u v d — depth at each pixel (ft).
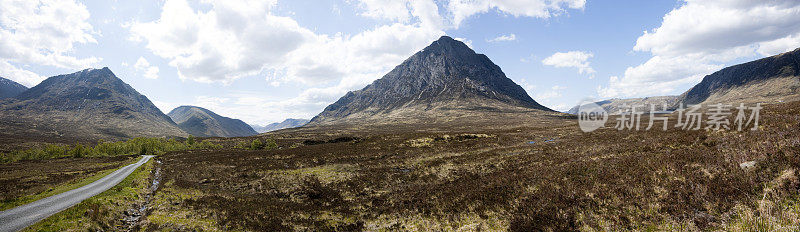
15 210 65.41
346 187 92.89
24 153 286.25
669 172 50.37
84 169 172.55
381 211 65.36
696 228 35.35
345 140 308.19
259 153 201.36
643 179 50.31
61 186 105.09
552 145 138.51
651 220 39.63
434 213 58.70
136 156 278.46
